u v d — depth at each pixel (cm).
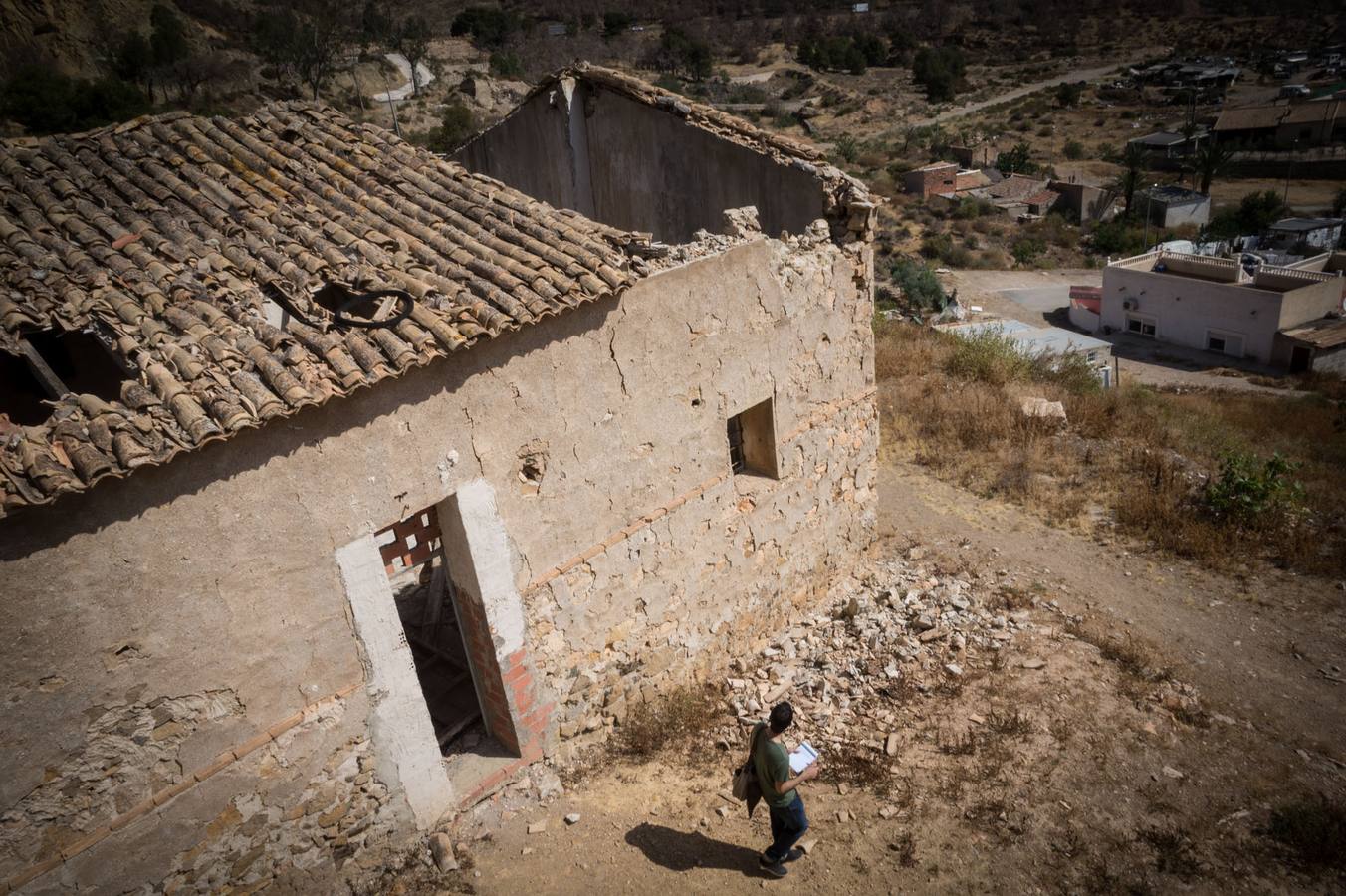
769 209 945
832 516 991
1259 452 1666
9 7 6066
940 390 1711
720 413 811
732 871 651
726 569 868
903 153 8575
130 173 698
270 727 557
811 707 835
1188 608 1027
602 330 683
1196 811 724
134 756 502
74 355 677
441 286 620
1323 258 4475
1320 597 1046
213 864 551
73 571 453
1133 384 2777
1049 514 1238
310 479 538
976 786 737
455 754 735
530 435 655
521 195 768
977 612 993
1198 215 6656
